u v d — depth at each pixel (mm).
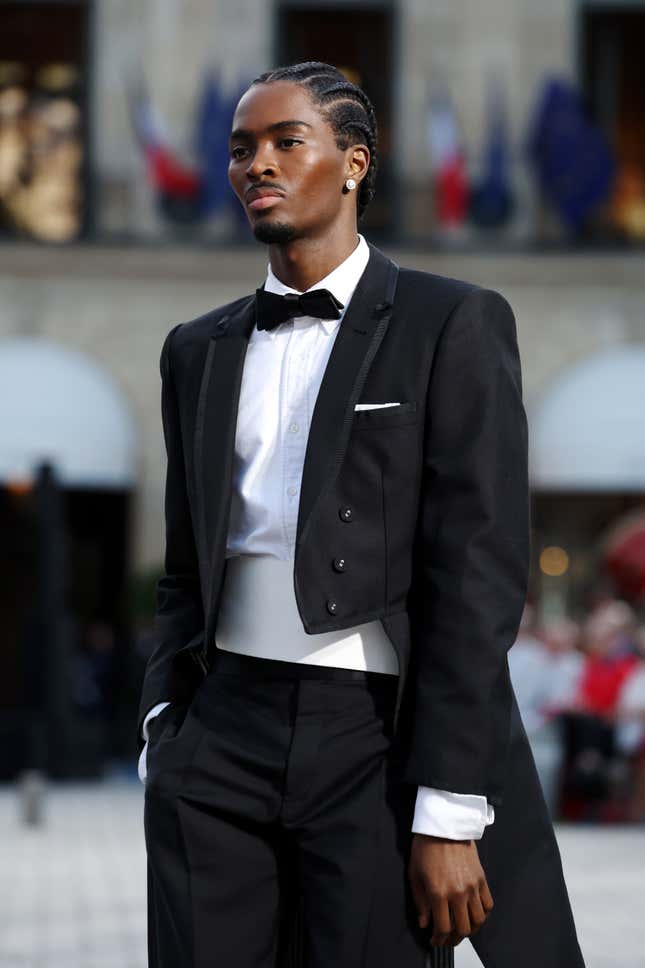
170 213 58312
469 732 7051
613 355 58188
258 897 7387
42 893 23047
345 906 7160
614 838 29797
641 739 31406
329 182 7555
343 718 7320
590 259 58062
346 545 7301
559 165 57938
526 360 58375
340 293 7656
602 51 59531
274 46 58531
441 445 7352
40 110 59156
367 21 58938
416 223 58656
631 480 57125
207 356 7844
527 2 58812
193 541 8031
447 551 7242
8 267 57812
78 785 43688
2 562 58594
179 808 7363
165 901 7363
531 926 7281
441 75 58719
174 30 58375
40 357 57562
